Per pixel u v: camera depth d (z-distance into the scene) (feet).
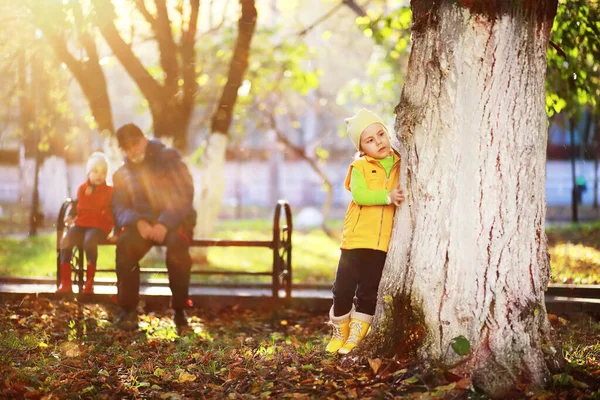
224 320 27.50
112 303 28.25
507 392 14.07
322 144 121.29
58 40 38.60
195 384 16.44
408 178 15.57
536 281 14.93
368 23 41.98
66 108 48.60
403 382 14.35
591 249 45.73
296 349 19.29
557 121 59.57
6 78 48.26
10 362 17.79
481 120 14.64
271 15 75.25
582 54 27.45
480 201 14.65
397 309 15.56
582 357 16.90
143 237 24.47
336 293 17.20
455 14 14.75
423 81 15.28
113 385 16.60
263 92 63.41
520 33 14.67
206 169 44.96
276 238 29.04
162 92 40.81
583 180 99.25
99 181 28.43
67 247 28.25
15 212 92.68
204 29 55.42
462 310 14.69
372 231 16.69
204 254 45.39
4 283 32.40
